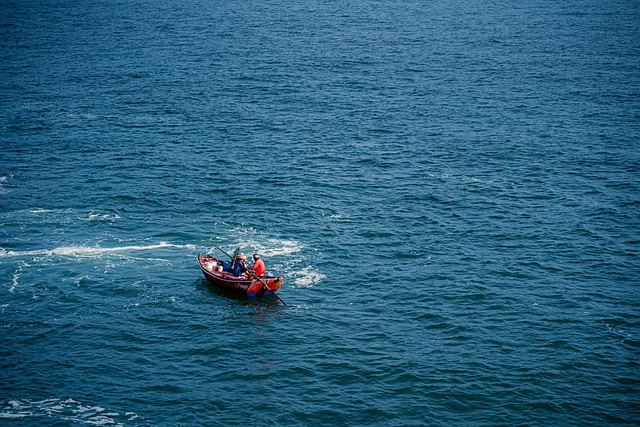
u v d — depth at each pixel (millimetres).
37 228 54875
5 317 42781
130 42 138250
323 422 34406
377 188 64438
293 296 46062
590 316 43500
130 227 55594
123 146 74875
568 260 50906
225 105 91625
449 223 57250
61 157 71125
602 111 89000
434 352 39938
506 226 56625
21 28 155500
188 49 131000
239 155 72625
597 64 117688
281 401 35812
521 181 66188
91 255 50781
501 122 84625
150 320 43031
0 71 110375
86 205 59531
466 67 115812
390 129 81938
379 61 120750
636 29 157000
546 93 98250
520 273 48969
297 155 72938
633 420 34469
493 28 160250
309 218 57875
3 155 71312
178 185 64250
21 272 48094
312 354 39750
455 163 70938
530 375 37781
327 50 131000
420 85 103500
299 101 94062
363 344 40719
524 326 42438
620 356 39469
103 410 34781
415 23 169250
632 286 47250
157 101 93188
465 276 48594
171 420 34312
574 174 67812
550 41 141625
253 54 126250
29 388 36250
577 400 35875
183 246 52656
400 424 34250
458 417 34781
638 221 57531
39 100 93062
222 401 35750
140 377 37500
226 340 40969
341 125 83438
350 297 46000
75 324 42344
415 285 47438
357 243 53562
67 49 130125
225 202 60625
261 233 55031
